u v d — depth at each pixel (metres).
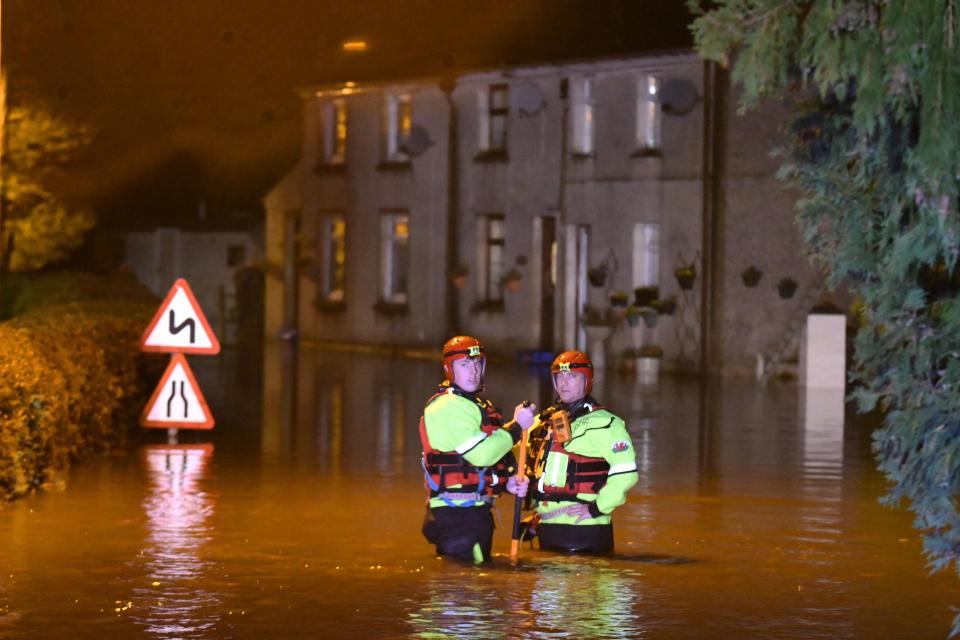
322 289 48.22
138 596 10.13
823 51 7.00
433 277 44.16
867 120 6.95
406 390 30.03
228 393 28.97
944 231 6.82
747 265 36.50
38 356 15.92
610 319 38.72
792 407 27.28
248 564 11.29
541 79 41.09
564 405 11.80
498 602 9.98
